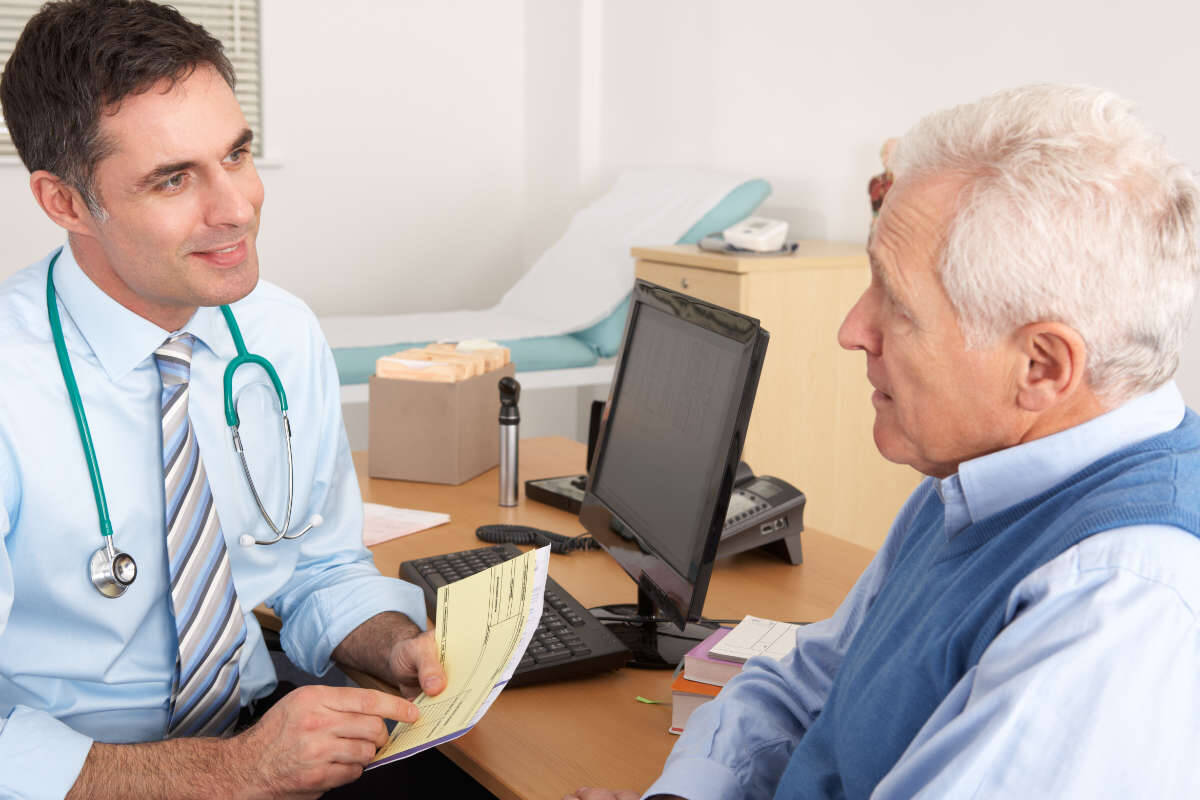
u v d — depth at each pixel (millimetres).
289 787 1109
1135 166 776
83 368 1263
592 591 1604
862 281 3160
